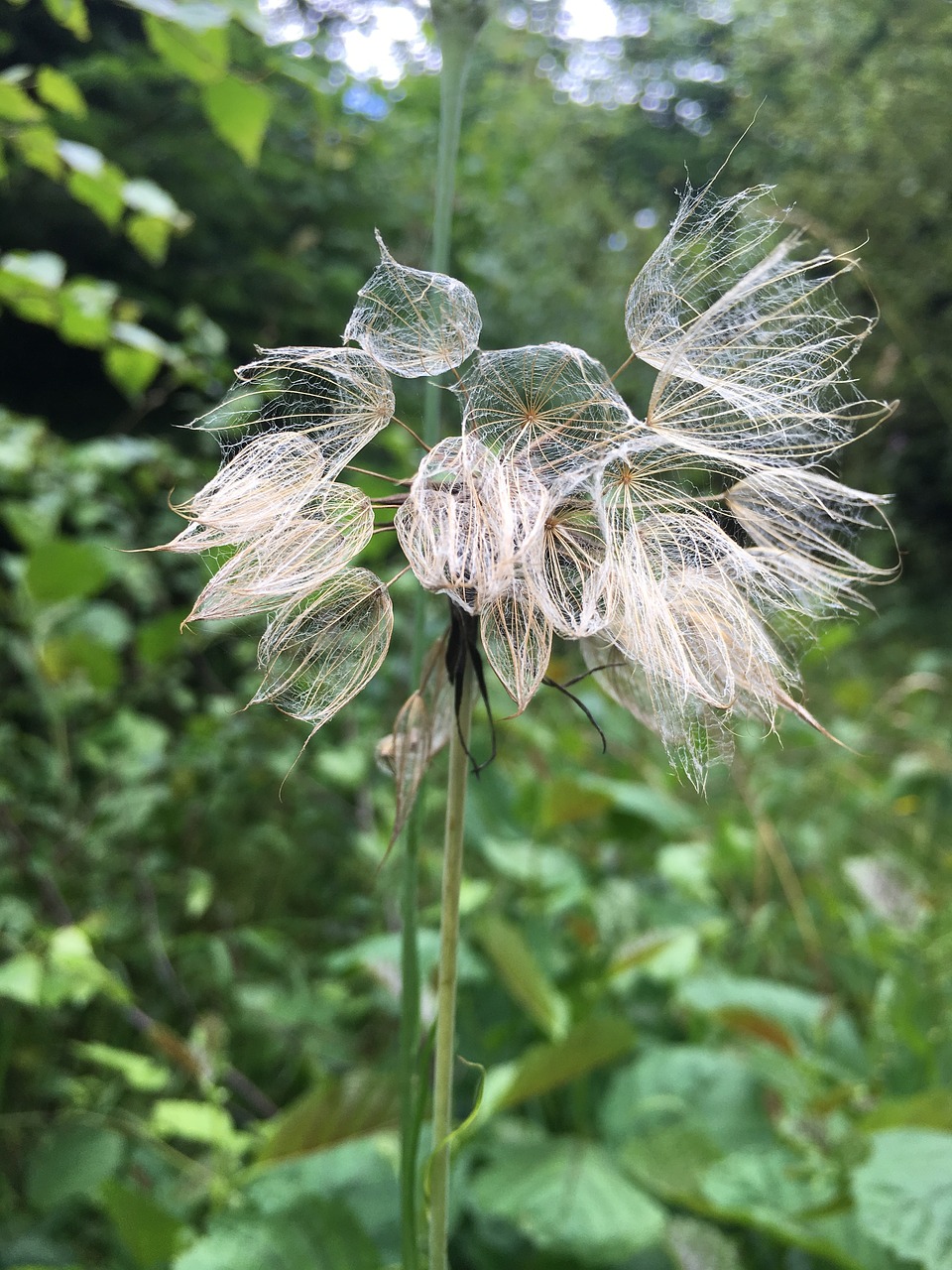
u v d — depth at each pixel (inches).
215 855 21.7
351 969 14.3
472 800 18.0
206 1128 11.4
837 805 24.1
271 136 33.2
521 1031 15.6
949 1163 9.3
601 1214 11.3
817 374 6.2
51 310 14.1
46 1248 11.7
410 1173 7.1
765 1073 13.0
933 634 50.9
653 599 5.5
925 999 14.6
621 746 22.0
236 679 27.9
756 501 6.2
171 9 10.3
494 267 37.9
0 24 31.5
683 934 15.6
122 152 29.0
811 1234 10.0
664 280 6.0
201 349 21.2
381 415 5.8
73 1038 16.2
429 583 5.0
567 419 5.6
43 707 20.0
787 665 6.6
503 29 41.1
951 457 50.8
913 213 36.0
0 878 16.8
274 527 5.6
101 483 21.9
